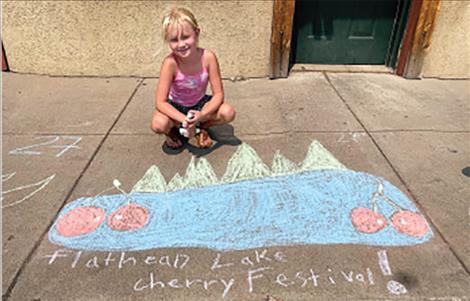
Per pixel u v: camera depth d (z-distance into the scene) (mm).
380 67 4586
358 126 3344
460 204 2459
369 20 4371
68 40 4199
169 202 2473
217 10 3992
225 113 2861
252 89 4074
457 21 4031
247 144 3072
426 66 4273
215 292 1892
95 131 3273
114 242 2180
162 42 4172
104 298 1861
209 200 2488
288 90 4035
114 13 4039
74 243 2170
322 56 4570
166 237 2217
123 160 2879
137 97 3893
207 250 2133
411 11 4055
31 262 2045
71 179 2670
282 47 4145
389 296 1879
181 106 2928
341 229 2270
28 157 2910
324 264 2043
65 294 1879
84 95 3943
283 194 2541
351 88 4082
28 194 2527
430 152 2986
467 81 4305
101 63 4309
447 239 2201
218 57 4227
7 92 3979
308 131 3262
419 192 2559
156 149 3012
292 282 1943
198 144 2998
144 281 1946
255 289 1906
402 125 3371
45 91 4023
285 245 2164
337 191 2564
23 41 4234
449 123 3416
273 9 3982
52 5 4023
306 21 4355
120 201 2475
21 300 1848
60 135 3211
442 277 1973
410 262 2055
